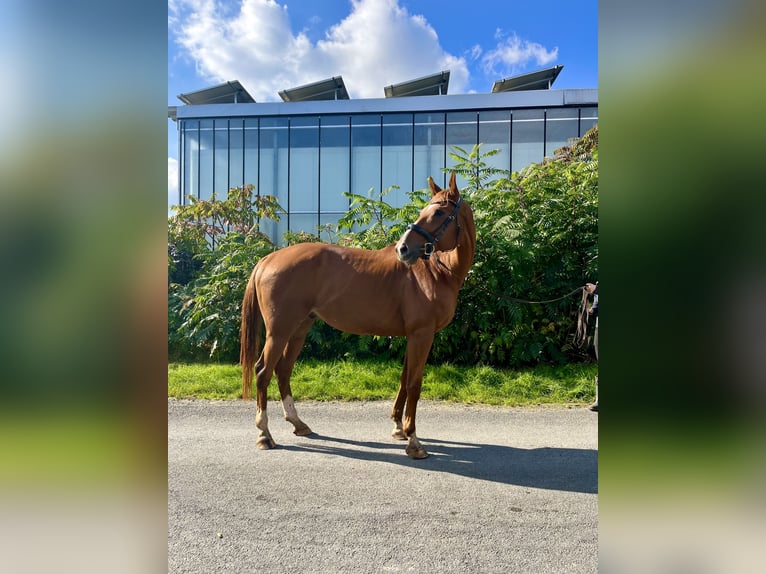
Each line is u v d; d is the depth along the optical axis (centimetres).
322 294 383
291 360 419
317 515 260
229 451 364
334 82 1485
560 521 255
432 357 696
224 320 720
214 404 500
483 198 711
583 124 1273
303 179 1349
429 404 507
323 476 315
